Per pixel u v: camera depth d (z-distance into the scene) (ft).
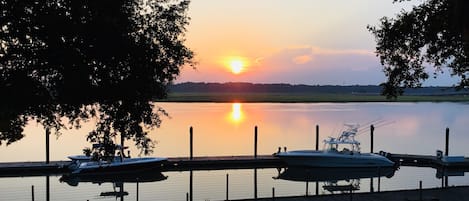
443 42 42.19
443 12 40.16
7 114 42.09
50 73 40.47
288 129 202.28
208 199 84.79
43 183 99.86
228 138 172.86
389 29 45.37
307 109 356.18
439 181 106.83
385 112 325.01
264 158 120.98
